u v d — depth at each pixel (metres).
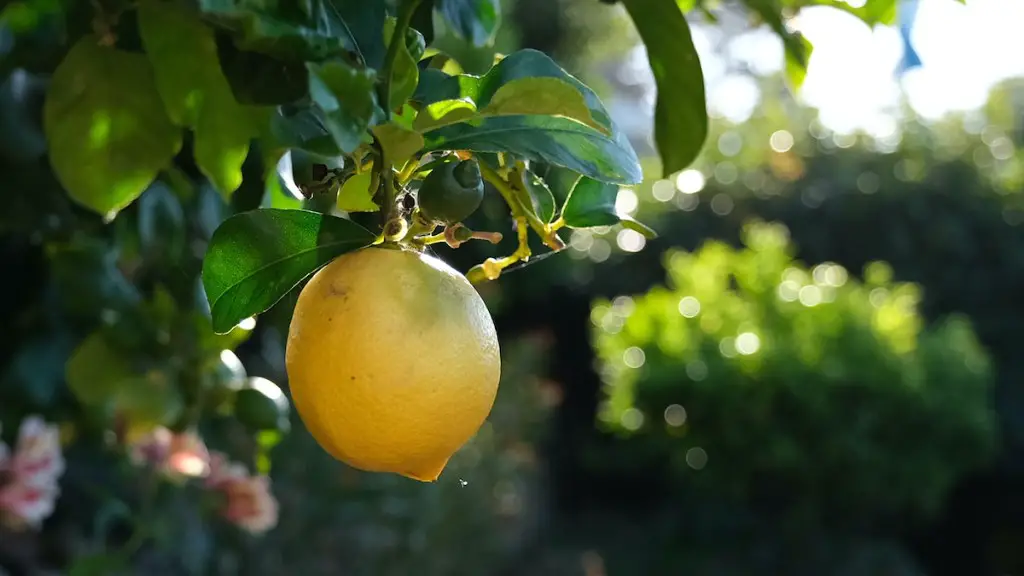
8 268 0.72
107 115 0.48
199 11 0.38
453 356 0.36
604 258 3.73
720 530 2.56
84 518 1.18
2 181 0.60
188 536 1.21
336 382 0.36
